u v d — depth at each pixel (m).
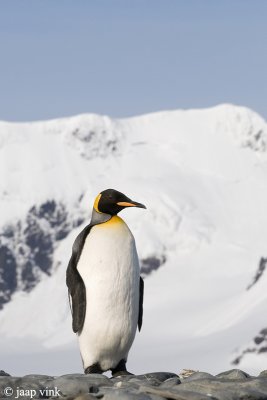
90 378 10.49
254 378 10.29
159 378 11.38
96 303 14.24
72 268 14.52
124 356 14.84
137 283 14.59
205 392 9.52
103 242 14.34
